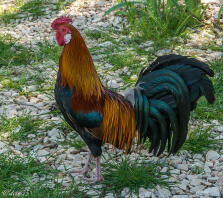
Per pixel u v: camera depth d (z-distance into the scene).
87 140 6.55
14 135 7.94
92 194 6.46
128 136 6.60
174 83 5.94
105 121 6.40
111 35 12.12
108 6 14.10
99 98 6.33
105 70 10.35
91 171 7.09
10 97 9.37
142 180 6.68
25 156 7.38
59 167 7.11
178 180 6.73
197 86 5.90
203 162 7.22
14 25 13.05
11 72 10.44
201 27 12.30
